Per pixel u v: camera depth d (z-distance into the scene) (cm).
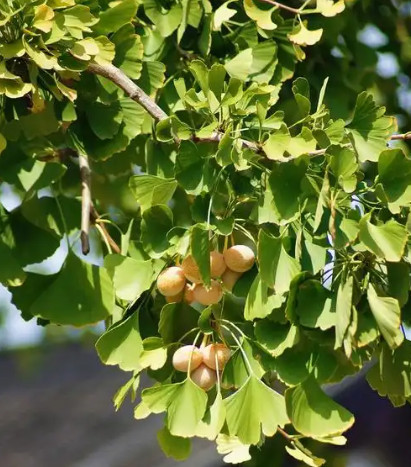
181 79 212
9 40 207
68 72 211
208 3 225
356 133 208
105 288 215
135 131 221
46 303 216
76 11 210
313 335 204
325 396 203
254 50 223
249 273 208
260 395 204
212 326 209
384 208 205
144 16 231
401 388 205
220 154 204
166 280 207
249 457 208
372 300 199
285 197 204
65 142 230
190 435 202
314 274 202
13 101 216
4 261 218
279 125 207
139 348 209
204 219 206
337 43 245
